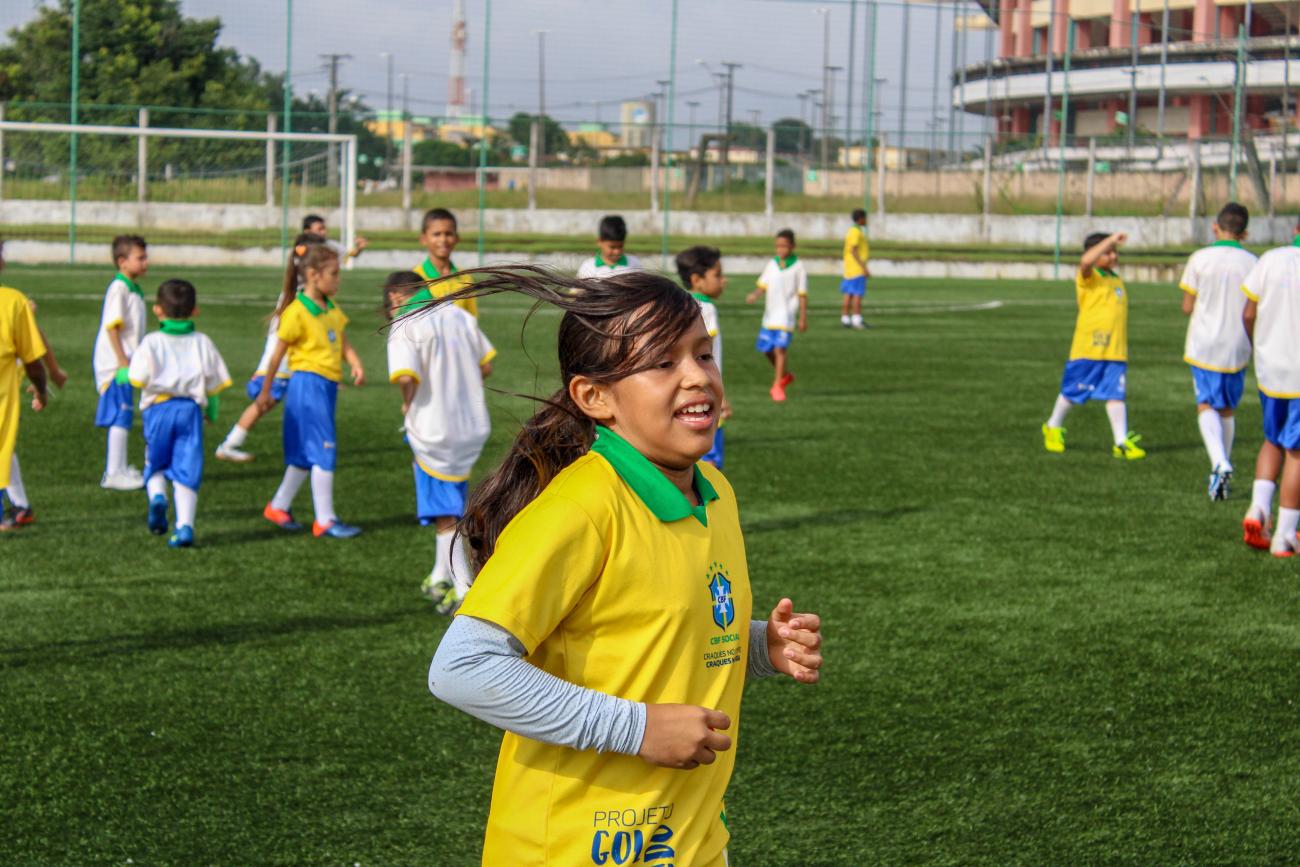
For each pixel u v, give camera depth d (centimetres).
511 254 3297
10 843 375
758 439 1095
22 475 905
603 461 215
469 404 620
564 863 211
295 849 374
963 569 687
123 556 698
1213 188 4241
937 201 4188
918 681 515
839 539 750
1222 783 424
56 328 1750
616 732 199
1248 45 4881
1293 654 552
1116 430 1038
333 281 751
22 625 577
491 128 3912
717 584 219
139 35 3575
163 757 437
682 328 211
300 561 692
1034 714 481
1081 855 374
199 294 2308
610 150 4244
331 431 754
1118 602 628
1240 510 845
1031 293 2909
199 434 720
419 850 374
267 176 3403
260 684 507
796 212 3984
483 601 200
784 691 504
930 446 1071
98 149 3450
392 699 493
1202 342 870
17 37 3516
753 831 388
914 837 385
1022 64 6203
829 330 2061
